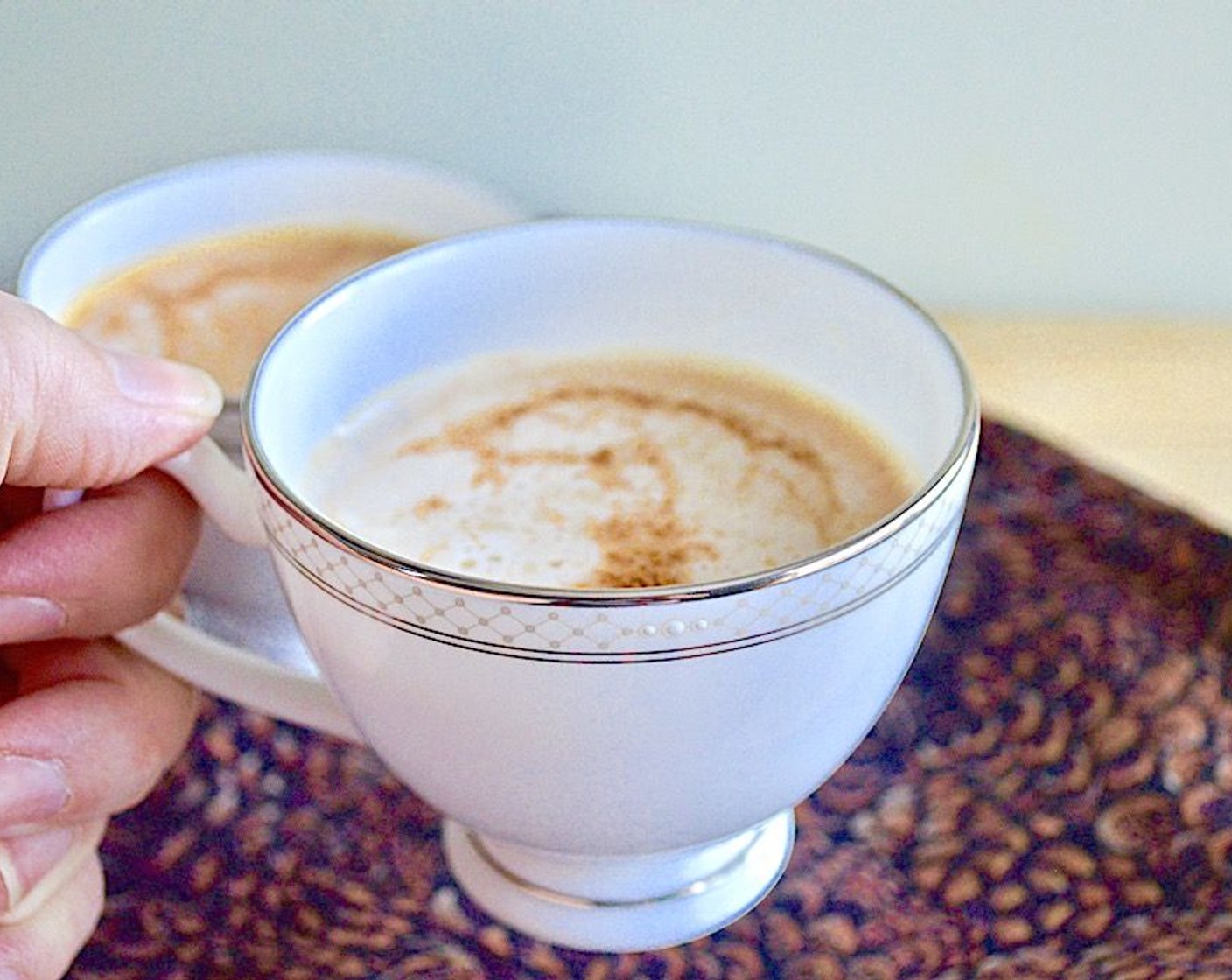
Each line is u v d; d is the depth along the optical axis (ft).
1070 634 1.19
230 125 1.48
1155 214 1.54
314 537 0.87
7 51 1.44
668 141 1.49
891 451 1.04
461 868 1.07
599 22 1.43
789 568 0.84
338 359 1.06
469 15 1.43
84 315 1.34
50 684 1.09
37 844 1.01
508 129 1.49
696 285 1.10
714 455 1.06
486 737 0.88
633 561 0.99
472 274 1.09
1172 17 1.44
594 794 0.90
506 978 1.01
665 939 1.03
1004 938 1.02
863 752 1.15
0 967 0.99
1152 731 1.12
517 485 1.04
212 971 1.02
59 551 1.02
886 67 1.46
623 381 1.11
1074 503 1.28
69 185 1.50
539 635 0.84
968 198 1.53
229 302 1.36
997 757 1.13
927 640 1.21
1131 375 1.50
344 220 1.43
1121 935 1.01
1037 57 1.46
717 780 0.90
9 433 0.96
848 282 1.06
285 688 1.03
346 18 1.43
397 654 0.87
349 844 1.10
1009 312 1.58
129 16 1.43
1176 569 1.22
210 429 1.07
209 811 1.13
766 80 1.47
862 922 1.04
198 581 1.15
